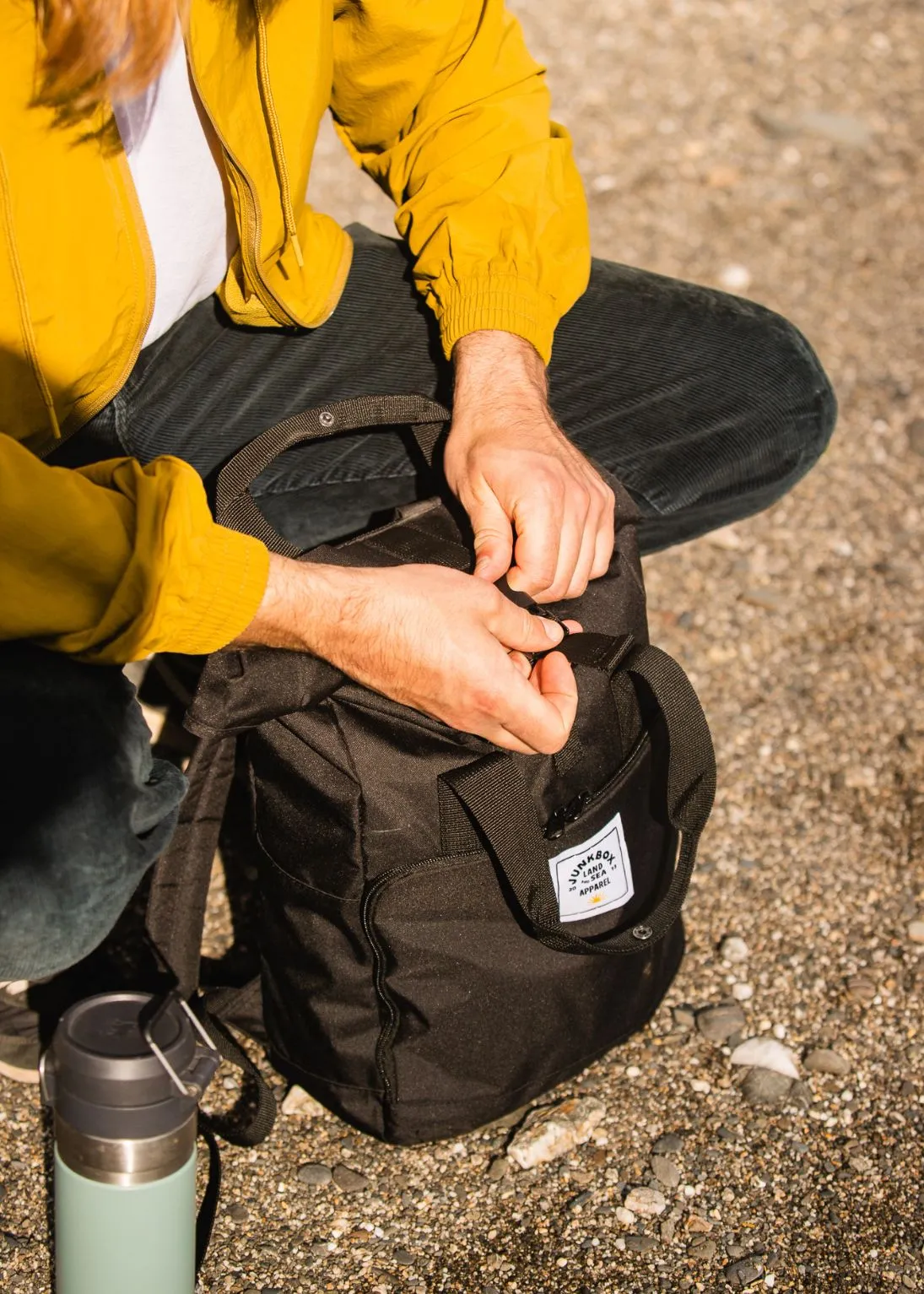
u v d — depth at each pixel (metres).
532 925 1.40
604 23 4.52
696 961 1.85
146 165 1.42
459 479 1.54
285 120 1.54
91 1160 1.20
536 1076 1.57
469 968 1.47
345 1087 1.54
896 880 1.98
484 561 1.44
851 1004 1.80
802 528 2.70
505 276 1.67
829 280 3.41
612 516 1.53
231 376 1.78
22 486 1.14
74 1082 1.18
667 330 1.90
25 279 1.29
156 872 1.49
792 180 3.81
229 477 1.41
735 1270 1.47
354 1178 1.56
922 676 2.36
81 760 1.20
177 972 1.52
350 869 1.41
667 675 1.41
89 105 1.26
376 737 1.38
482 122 1.72
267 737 1.42
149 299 1.46
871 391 3.06
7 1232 1.47
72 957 1.25
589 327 1.89
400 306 1.86
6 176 1.24
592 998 1.57
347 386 1.79
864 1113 1.66
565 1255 1.48
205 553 1.22
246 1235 1.49
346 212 3.52
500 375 1.62
